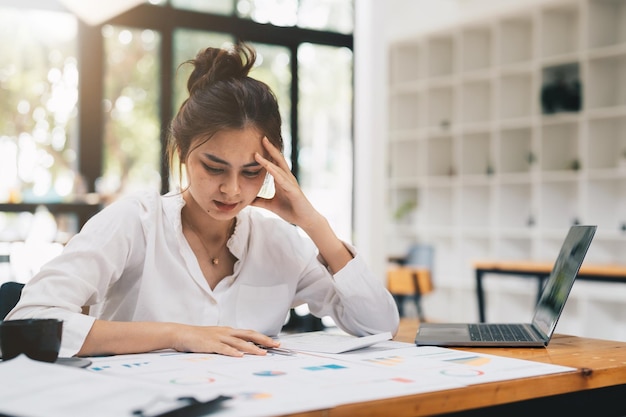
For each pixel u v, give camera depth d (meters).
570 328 6.77
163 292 1.55
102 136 5.74
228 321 1.59
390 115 8.27
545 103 6.60
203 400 0.82
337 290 1.65
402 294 6.46
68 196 5.32
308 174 6.16
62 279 1.39
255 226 1.66
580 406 1.17
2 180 5.66
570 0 6.43
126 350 1.29
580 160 6.57
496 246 7.16
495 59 7.12
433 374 1.08
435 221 8.00
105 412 0.79
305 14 6.21
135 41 5.84
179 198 1.58
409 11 7.83
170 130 1.54
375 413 0.88
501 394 1.02
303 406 0.84
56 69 5.79
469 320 7.65
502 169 7.14
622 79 6.38
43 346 1.13
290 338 1.57
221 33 5.98
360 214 5.78
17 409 0.80
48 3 5.70
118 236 1.50
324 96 6.28
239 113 1.39
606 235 6.25
